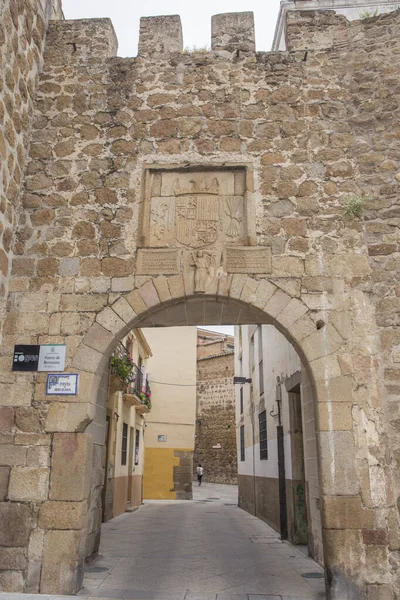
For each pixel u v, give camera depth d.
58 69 7.00
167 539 8.62
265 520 11.20
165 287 5.92
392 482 5.25
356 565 4.94
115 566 6.39
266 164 6.43
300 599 4.96
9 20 5.96
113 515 11.77
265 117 6.65
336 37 7.00
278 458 9.17
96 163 6.53
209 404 29.20
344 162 6.41
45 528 5.16
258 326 12.93
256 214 6.20
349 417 5.38
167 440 19.03
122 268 6.04
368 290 5.88
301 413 8.24
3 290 5.89
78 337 5.79
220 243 6.10
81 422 5.48
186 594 5.11
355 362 5.60
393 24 6.95
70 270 6.06
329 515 5.08
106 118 6.73
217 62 6.93
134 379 13.52
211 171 6.45
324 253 6.02
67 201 6.37
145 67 6.96
